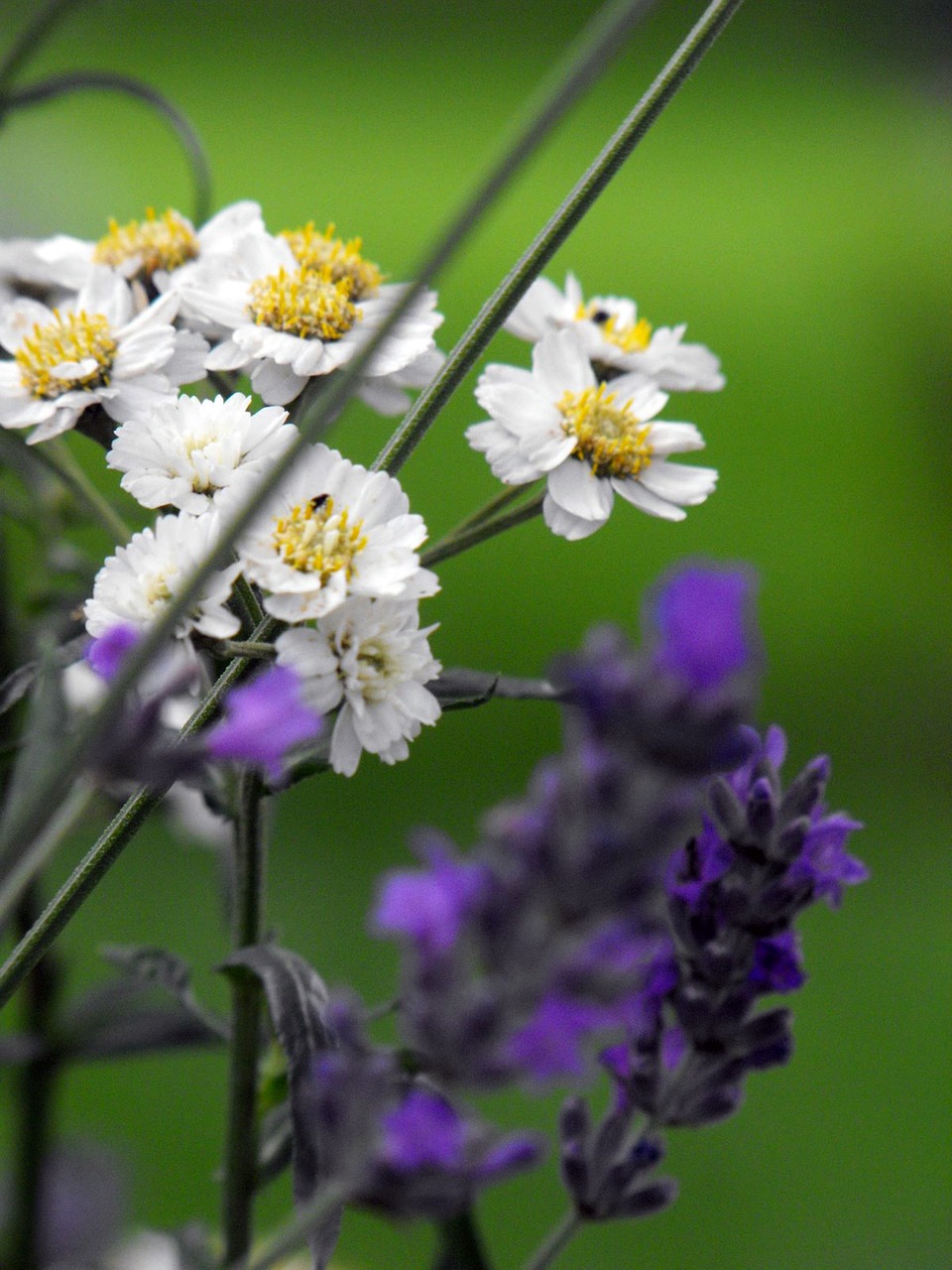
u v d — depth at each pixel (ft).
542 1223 1.91
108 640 1.05
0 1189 1.45
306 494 1.15
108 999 1.38
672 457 1.40
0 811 1.32
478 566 4.00
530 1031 0.98
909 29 10.09
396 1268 1.84
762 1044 1.13
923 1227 1.98
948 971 2.61
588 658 0.93
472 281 6.67
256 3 15.03
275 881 2.59
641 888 0.96
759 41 14.10
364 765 3.13
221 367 1.21
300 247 1.24
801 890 1.12
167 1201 1.87
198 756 1.03
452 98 13.16
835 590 4.25
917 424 5.16
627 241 8.11
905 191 8.38
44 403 1.21
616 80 13.06
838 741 3.49
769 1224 1.97
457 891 1.01
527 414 1.21
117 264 1.27
